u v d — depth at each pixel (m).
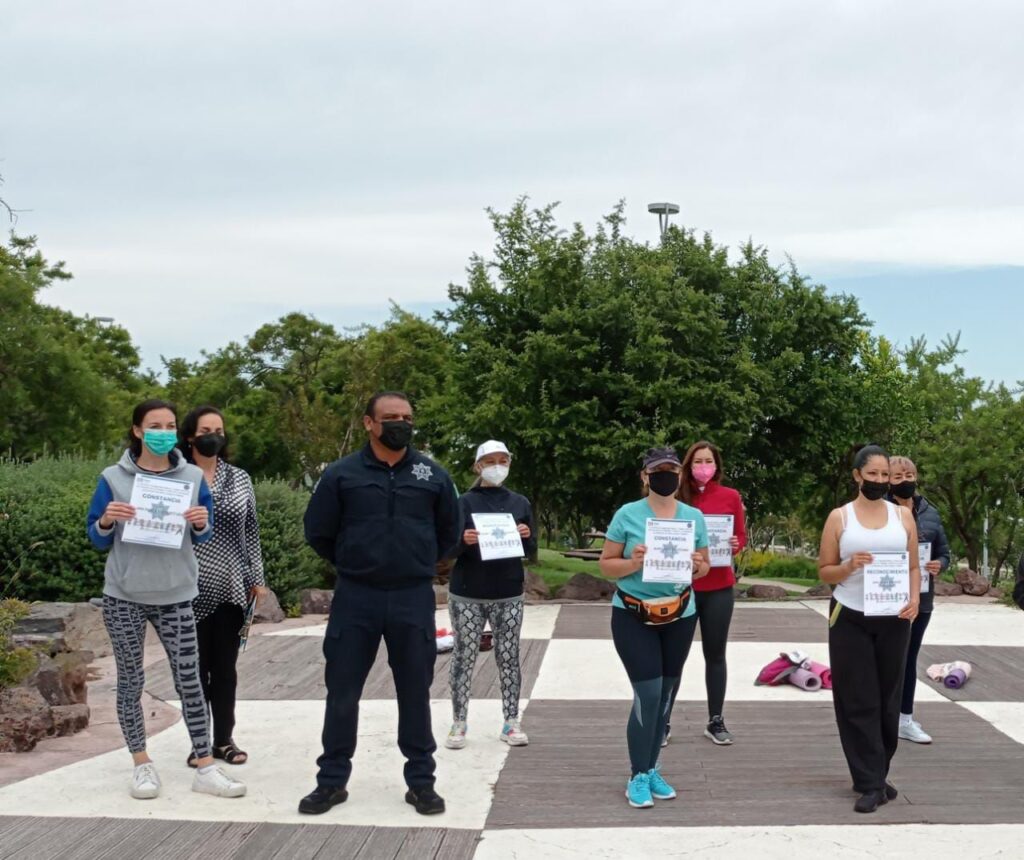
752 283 19.83
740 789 6.36
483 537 7.29
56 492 14.16
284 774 6.64
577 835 5.54
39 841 5.37
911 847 5.36
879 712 6.07
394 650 5.97
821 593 16.64
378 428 5.88
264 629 12.91
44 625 10.55
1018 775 6.68
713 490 7.43
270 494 14.91
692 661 10.65
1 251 33.16
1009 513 27.06
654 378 17.36
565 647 11.55
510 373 17.42
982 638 12.29
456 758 7.07
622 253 19.44
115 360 48.06
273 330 39.31
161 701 8.87
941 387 26.72
